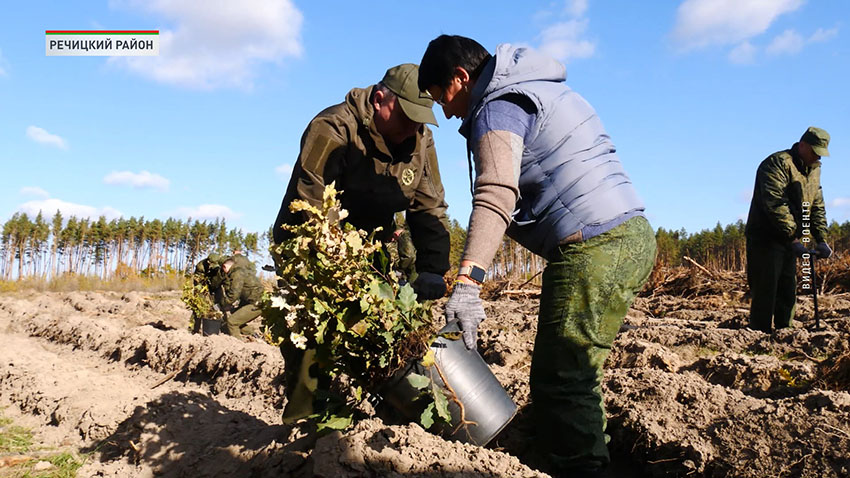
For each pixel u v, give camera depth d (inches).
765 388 177.3
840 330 274.7
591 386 99.7
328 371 110.7
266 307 110.8
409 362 105.9
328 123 122.7
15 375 210.4
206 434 145.0
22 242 3053.6
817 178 257.4
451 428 107.2
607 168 101.0
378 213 134.0
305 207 104.9
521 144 97.5
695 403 140.8
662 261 645.3
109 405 167.9
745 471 119.3
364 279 105.7
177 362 255.9
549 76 102.3
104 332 317.1
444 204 141.6
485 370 111.3
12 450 151.9
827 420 121.2
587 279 97.9
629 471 135.6
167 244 3166.8
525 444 134.2
